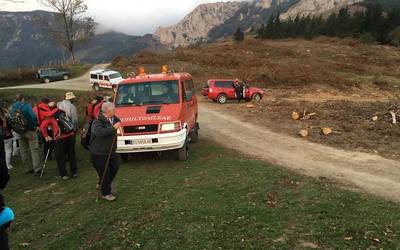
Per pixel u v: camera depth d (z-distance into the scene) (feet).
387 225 19.71
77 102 77.77
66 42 246.68
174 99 36.99
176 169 33.01
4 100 98.48
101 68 206.49
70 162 33.50
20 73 181.88
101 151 24.27
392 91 113.29
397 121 53.11
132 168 34.58
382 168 33.19
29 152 37.35
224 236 18.85
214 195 24.97
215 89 91.97
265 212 21.70
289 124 56.95
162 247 18.20
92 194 27.37
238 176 29.43
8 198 29.40
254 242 18.12
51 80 172.04
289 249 17.40
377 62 187.73
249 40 224.12
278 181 27.96
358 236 18.47
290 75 125.90
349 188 27.25
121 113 35.42
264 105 79.61
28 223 23.24
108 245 18.94
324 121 57.16
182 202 23.91
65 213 24.07
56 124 32.42
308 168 33.47
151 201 24.64
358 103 77.77
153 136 33.73
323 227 19.53
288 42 259.19
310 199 23.75
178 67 155.02
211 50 200.44
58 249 19.08
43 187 31.76
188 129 38.42
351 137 45.98
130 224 21.24
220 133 52.80
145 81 38.09
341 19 310.65
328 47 229.25
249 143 45.24
